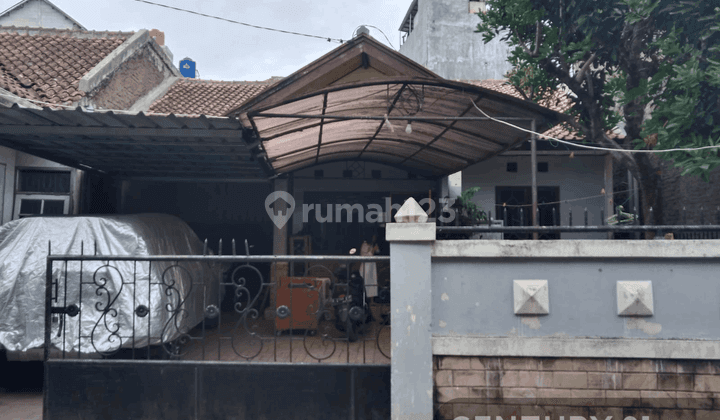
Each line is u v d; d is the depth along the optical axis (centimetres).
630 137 691
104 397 368
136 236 541
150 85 1132
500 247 337
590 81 717
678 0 566
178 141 630
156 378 368
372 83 469
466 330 340
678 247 327
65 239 532
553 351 332
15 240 532
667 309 330
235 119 529
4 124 560
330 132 689
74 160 792
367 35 584
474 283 341
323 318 808
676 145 552
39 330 498
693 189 895
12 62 898
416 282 339
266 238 1027
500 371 338
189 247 719
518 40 712
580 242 333
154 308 513
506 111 550
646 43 658
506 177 984
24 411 459
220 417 363
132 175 967
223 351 589
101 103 898
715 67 503
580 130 744
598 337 333
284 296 684
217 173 949
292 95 577
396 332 339
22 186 862
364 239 1009
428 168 948
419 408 335
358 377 361
